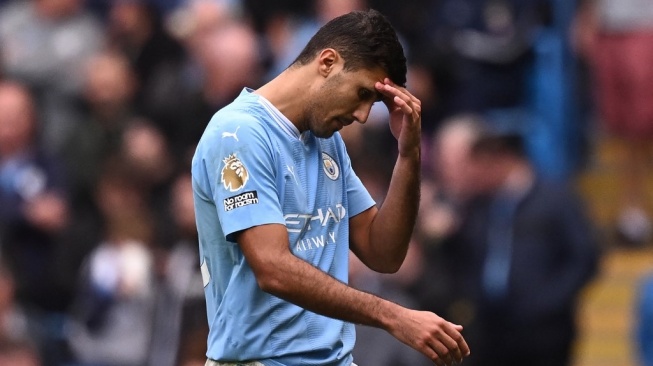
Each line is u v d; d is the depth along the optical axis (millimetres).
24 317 33594
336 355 18297
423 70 39219
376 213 19078
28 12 41594
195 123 37625
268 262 17297
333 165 18594
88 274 33250
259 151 17719
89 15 42625
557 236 32906
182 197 32000
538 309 32562
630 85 42312
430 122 39125
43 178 36188
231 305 18000
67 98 40125
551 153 41094
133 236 32938
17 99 36594
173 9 42281
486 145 33500
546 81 41188
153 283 32281
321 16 39719
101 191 34312
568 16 41875
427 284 31812
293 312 17969
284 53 39438
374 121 35656
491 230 33156
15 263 34438
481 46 40469
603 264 40281
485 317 32781
